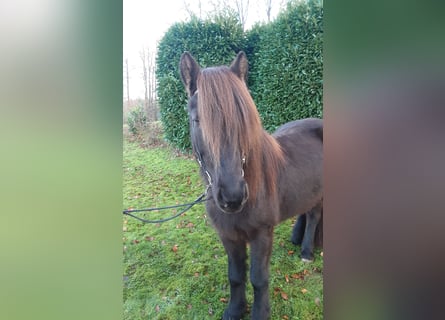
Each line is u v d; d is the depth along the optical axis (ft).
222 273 8.04
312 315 7.02
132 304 7.41
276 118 9.36
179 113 10.34
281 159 6.77
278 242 9.00
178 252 8.57
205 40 10.12
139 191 9.86
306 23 8.58
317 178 7.54
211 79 5.03
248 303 7.23
